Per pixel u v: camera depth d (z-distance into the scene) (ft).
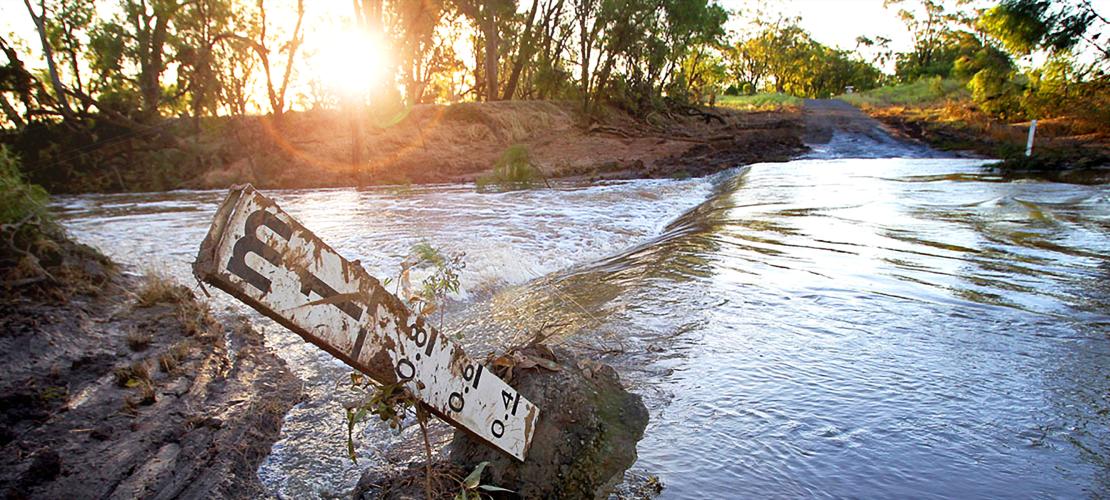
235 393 12.05
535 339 9.43
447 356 6.85
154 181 77.10
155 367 13.21
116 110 83.41
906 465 8.03
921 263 19.83
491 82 122.62
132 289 19.63
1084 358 11.53
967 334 13.01
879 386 10.45
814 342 12.69
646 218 34.83
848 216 30.14
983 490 7.45
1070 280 17.35
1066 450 8.32
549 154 89.45
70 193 74.13
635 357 12.26
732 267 19.83
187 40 88.69
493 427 7.29
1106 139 70.85
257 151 84.58
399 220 34.91
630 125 120.57
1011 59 100.78
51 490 8.87
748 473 7.93
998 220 27.81
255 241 5.46
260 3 86.53
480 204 43.01
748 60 286.66
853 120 126.82
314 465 9.28
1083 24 71.46
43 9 82.23
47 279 17.56
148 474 9.28
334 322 5.98
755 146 91.66
